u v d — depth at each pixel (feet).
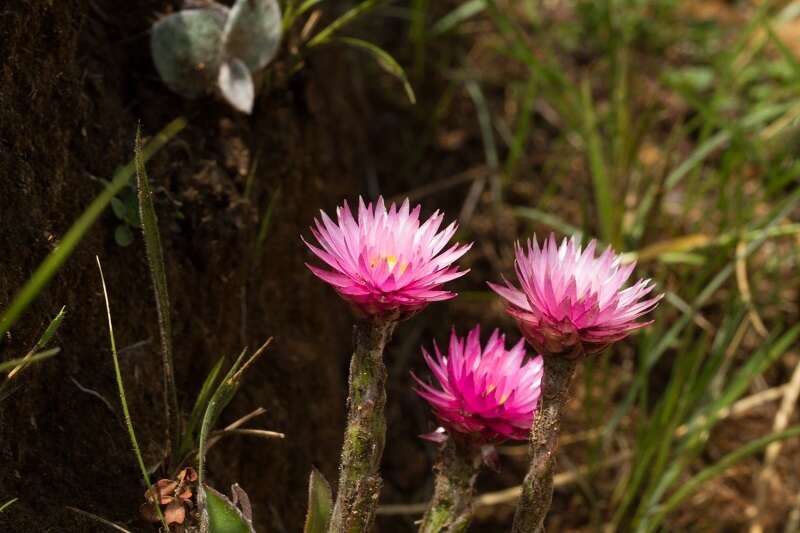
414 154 2.52
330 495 1.31
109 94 1.56
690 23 3.04
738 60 2.92
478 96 2.56
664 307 2.10
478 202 2.48
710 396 2.10
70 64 1.46
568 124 2.48
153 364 1.48
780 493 2.12
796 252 2.37
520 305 1.27
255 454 1.60
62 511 1.34
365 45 1.71
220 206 1.59
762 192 2.60
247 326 1.64
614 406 2.21
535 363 1.35
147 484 1.33
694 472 2.14
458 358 1.34
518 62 2.80
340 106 2.25
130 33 1.62
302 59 1.74
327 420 1.79
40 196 1.40
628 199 2.50
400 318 1.26
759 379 2.31
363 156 2.42
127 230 1.49
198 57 1.60
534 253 1.28
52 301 1.38
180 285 1.54
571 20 2.96
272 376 1.68
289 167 1.76
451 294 1.24
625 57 2.58
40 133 1.41
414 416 2.12
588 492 1.96
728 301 2.15
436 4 2.82
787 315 2.39
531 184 2.56
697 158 2.32
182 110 1.62
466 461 1.34
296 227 1.80
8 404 1.34
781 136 2.56
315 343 1.81
